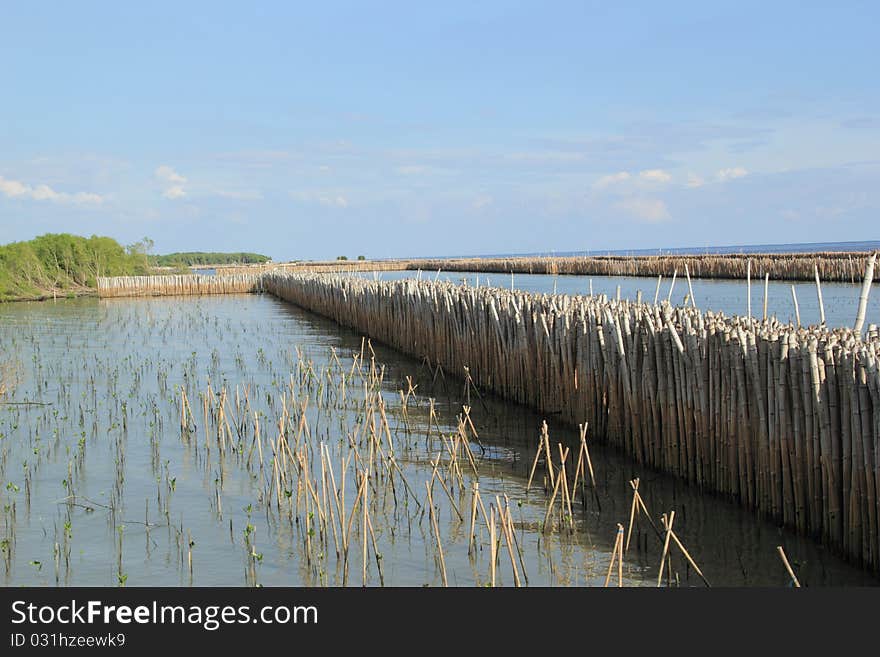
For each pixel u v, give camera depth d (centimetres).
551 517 949
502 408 1566
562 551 856
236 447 1288
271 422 1466
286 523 955
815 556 811
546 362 1447
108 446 1308
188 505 1019
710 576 780
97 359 2261
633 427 1150
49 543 895
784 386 866
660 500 993
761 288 4244
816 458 828
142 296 5547
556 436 1327
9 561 842
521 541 885
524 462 1191
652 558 829
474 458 1217
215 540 902
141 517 975
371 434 1184
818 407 819
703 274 5275
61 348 2600
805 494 855
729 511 944
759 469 911
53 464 1203
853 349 802
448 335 1969
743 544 848
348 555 860
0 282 5128
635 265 5931
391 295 2520
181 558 853
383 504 1016
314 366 2159
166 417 1524
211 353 2456
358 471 1020
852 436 777
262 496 1044
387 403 1652
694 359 1007
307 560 844
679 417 1045
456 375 1908
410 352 2303
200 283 5716
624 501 999
